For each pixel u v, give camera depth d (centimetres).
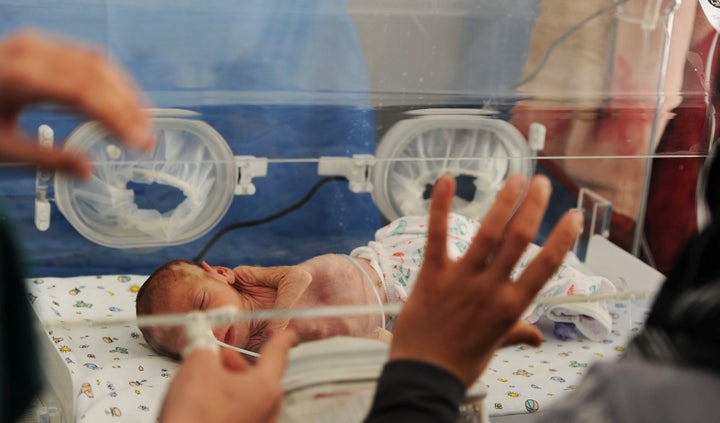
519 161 204
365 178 199
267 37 197
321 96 197
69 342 166
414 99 201
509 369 167
